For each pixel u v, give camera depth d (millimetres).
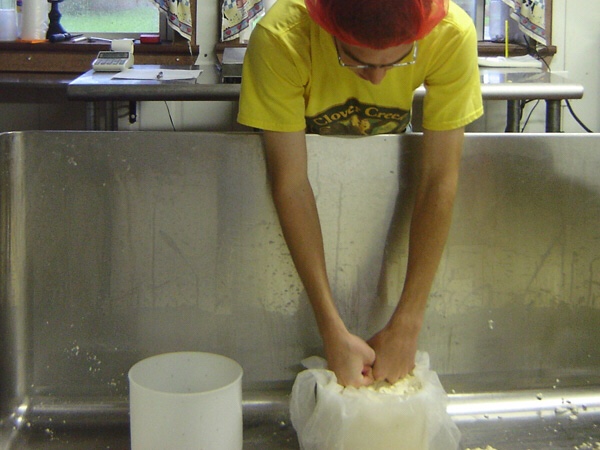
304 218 1037
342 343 1002
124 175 1104
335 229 1147
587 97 2377
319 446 960
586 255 1199
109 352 1138
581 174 1175
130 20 2494
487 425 1128
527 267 1189
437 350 1192
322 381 998
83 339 1133
